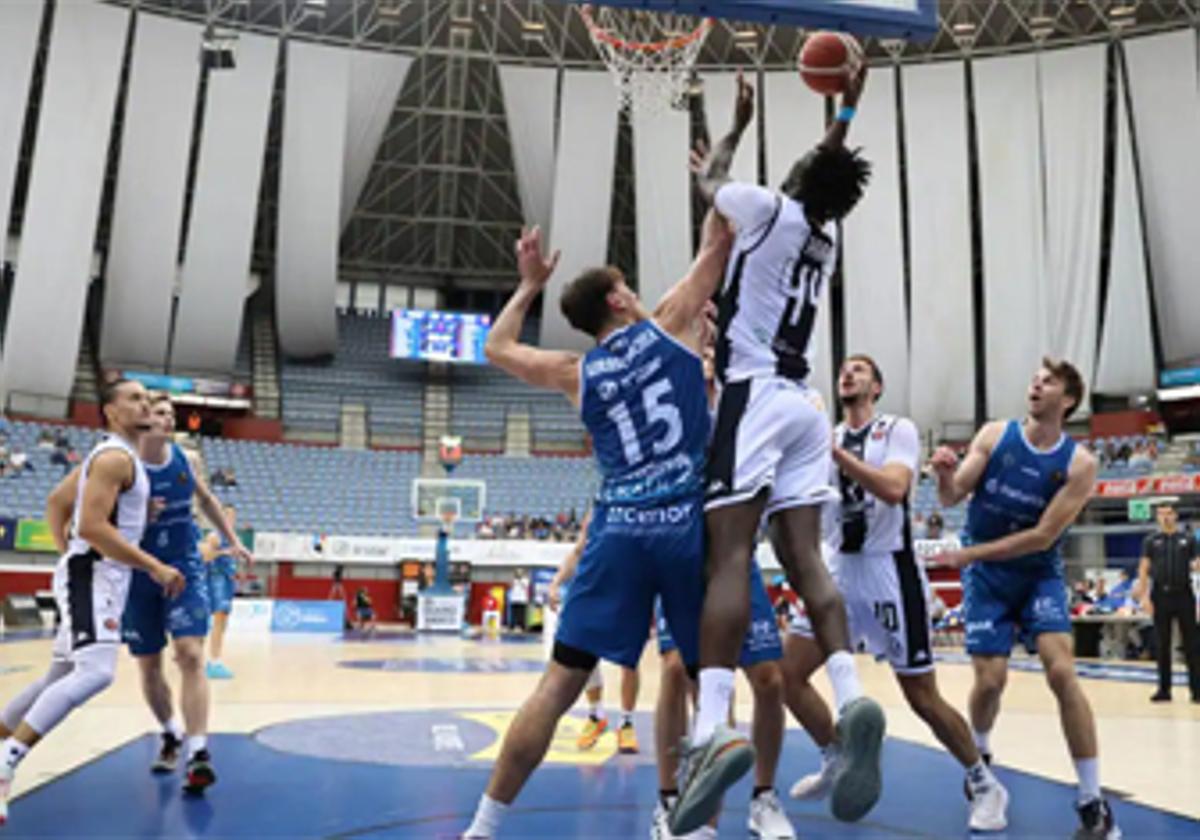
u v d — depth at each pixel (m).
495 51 28.28
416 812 3.64
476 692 8.22
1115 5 25.33
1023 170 26.56
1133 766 4.94
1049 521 3.78
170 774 4.32
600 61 27.98
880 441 3.91
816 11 3.55
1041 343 26.62
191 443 27.27
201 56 23.81
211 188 27.25
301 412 30.27
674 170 27.97
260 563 24.52
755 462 2.62
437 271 35.31
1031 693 9.06
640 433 2.71
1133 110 25.58
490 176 31.84
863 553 3.88
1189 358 25.84
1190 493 19.83
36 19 24.62
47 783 4.10
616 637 2.63
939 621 18.94
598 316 2.95
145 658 4.36
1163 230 25.62
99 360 27.95
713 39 27.20
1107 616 14.32
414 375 32.53
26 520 21.44
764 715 3.15
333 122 27.22
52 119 25.34
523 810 3.77
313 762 4.70
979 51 26.62
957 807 3.95
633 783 4.34
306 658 12.49
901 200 28.14
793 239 2.81
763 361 2.76
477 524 26.22
